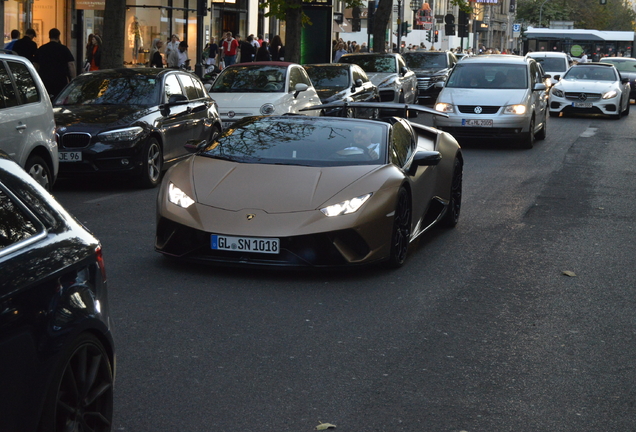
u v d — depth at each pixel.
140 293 6.13
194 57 33.91
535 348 5.21
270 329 5.39
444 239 8.55
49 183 9.41
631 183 13.04
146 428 3.84
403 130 8.16
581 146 18.30
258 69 16.56
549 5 101.75
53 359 2.96
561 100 25.97
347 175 6.89
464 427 3.98
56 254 3.14
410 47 50.62
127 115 11.38
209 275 6.69
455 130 17.48
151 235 8.31
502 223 9.54
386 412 4.12
